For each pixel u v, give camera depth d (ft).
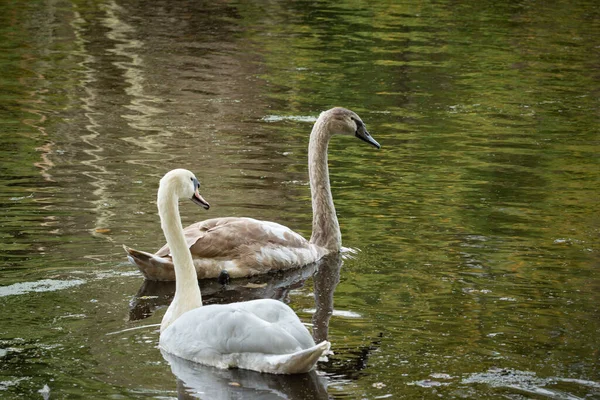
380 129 68.13
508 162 59.93
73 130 63.82
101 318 34.73
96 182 51.83
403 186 54.03
